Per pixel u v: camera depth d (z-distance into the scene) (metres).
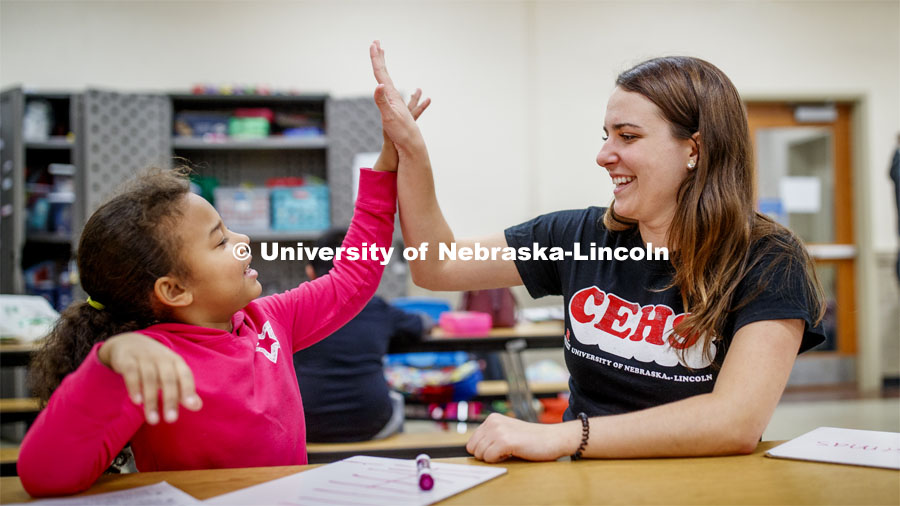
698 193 1.07
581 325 1.20
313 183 4.45
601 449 0.88
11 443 3.95
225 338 0.97
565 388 3.34
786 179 5.24
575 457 0.90
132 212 0.91
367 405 2.32
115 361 0.71
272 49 4.67
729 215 1.05
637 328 1.14
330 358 2.31
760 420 0.89
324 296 1.20
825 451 0.89
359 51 4.73
